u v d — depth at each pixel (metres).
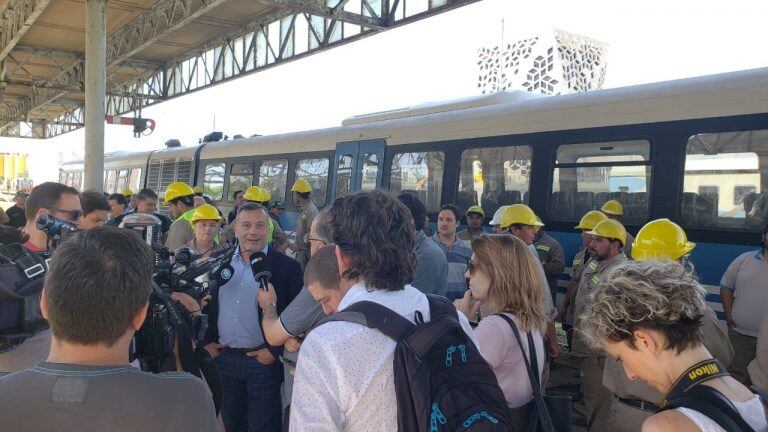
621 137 6.01
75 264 1.33
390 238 1.58
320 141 10.37
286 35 13.70
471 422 1.36
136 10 13.98
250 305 3.30
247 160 12.47
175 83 20.06
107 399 1.29
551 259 6.25
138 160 18.09
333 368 1.42
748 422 1.32
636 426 2.93
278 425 3.40
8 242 2.54
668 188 5.59
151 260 1.50
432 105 8.58
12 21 13.70
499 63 116.94
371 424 1.41
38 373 1.31
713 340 2.85
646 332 1.46
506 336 2.36
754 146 5.07
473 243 2.62
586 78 115.50
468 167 7.59
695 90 5.55
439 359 1.43
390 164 8.76
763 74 5.18
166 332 1.83
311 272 2.26
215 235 4.73
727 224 5.19
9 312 1.82
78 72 19.69
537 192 6.71
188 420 1.37
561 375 6.19
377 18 10.59
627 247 5.56
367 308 1.50
